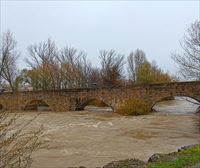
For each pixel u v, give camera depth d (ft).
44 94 195.42
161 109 187.21
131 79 306.35
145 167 40.68
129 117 148.05
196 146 56.29
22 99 201.36
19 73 261.44
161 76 284.82
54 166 62.08
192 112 166.61
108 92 174.09
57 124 124.67
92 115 159.74
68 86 256.73
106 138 93.45
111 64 270.46
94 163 64.39
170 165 38.88
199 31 151.53
